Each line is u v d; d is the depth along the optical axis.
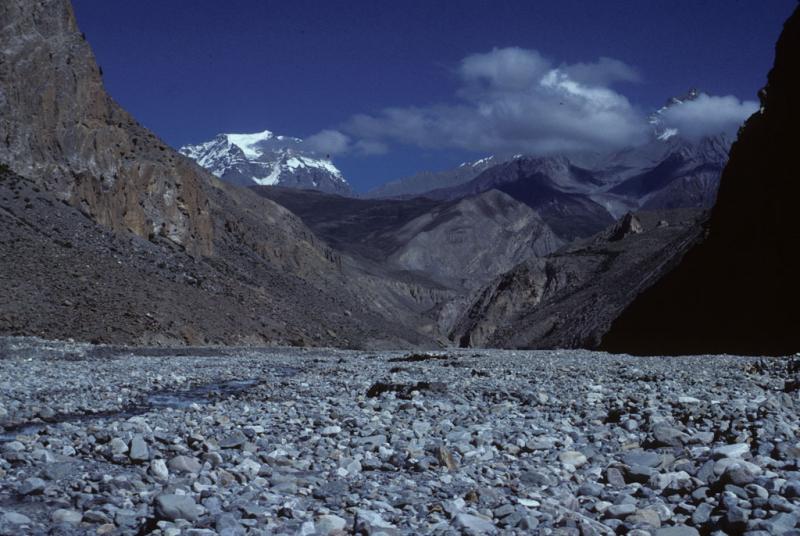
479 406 18.03
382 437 13.04
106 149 79.56
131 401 22.05
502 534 7.21
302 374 35.44
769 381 20.95
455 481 9.95
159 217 86.69
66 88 78.25
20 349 41.38
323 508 8.28
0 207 64.00
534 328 163.50
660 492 8.87
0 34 75.44
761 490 7.88
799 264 62.78
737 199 80.44
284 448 12.28
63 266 62.28
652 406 15.50
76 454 11.80
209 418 15.67
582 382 23.66
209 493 8.82
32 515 8.20
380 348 106.31
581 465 10.88
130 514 8.14
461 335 193.25
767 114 77.38
